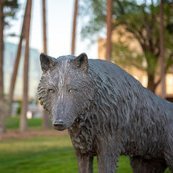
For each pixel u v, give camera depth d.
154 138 4.49
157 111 4.50
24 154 13.60
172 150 4.53
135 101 4.33
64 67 3.94
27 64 20.23
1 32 19.17
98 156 4.19
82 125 4.05
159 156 4.64
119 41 26.61
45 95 3.98
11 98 20.27
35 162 11.67
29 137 18.62
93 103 4.04
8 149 15.03
